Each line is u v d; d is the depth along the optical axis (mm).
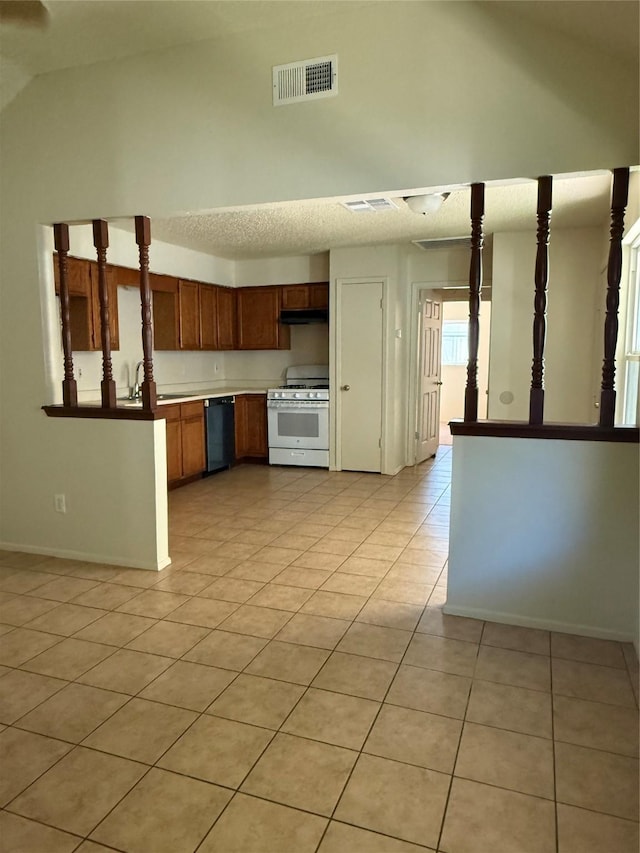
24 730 2039
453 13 2561
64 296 3527
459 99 2596
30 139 3412
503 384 5289
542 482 2727
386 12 2652
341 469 6344
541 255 2611
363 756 1903
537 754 1912
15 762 1882
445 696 2234
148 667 2438
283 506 4953
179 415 5555
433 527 4340
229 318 6820
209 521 4527
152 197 3170
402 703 2189
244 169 2965
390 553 3793
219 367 7195
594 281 4992
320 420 6363
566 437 2660
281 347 6777
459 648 2598
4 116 3449
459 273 6012
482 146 2584
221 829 1617
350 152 2777
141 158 3168
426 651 2568
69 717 2109
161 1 2586
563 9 2262
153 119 3115
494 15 2504
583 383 5113
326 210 4230
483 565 2855
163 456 3535
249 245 5738
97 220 3369
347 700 2207
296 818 1653
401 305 6062
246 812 1676
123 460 3521
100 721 2086
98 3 2594
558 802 1711
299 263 6582
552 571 2754
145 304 3346
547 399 5215
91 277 4621
